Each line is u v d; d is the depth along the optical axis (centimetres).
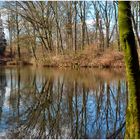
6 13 4912
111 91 1964
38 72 3581
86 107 1497
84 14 4794
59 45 5009
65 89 2106
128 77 684
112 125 1143
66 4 4891
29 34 5175
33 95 1883
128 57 679
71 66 4134
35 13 4766
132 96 682
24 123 1186
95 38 5047
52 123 1189
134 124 677
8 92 2008
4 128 1112
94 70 3631
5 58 6375
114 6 4566
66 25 4875
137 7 2888
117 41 4416
